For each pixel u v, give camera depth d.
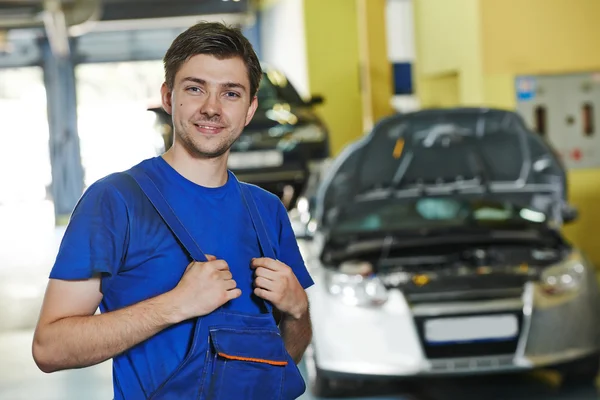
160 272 2.18
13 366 7.06
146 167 2.25
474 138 5.89
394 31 18.03
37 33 18.00
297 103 10.52
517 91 10.12
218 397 2.15
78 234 2.13
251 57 2.28
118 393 2.21
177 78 2.23
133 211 2.17
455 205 6.51
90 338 2.07
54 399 6.03
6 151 19.83
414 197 6.23
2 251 14.97
